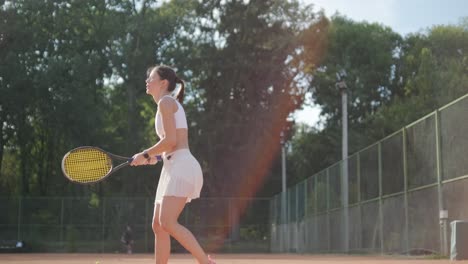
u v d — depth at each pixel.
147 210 33.75
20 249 32.50
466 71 41.47
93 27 41.19
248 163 40.31
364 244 18.95
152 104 45.44
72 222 33.41
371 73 52.38
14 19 36.88
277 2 41.84
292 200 29.00
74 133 38.03
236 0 41.41
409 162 15.59
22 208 33.28
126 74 41.38
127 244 31.86
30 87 36.50
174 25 42.03
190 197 5.06
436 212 13.95
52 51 39.06
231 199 34.34
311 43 42.91
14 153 40.25
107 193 41.84
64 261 15.56
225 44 41.75
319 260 15.38
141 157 5.14
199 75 41.97
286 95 41.81
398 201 16.27
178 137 5.04
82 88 37.59
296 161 50.28
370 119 47.12
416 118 41.34
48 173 39.69
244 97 41.31
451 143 13.21
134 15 42.09
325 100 51.31
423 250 14.66
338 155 47.56
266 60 41.25
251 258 19.78
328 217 22.83
